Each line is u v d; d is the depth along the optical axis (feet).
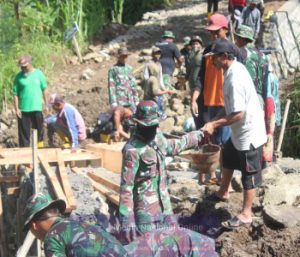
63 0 70.08
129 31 73.05
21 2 65.21
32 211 17.61
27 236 27.45
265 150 27.76
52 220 17.72
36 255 30.19
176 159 34.19
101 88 56.54
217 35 28.50
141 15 85.56
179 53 49.47
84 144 46.21
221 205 27.17
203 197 28.25
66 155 35.09
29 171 34.09
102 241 17.42
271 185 27.94
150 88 44.55
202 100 29.17
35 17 65.31
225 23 28.58
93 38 71.15
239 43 27.25
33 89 43.04
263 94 27.32
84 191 31.07
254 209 27.07
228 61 24.30
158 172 22.53
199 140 23.54
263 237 25.21
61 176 32.14
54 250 17.42
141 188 22.45
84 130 41.34
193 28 71.41
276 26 55.21
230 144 26.03
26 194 32.76
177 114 48.93
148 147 22.29
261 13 58.18
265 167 28.89
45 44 63.26
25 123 43.34
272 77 28.22
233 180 28.71
